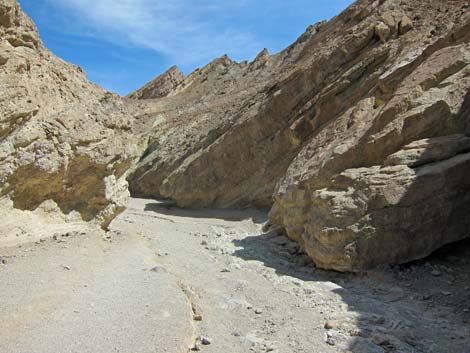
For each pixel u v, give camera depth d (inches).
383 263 369.4
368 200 382.0
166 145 1333.7
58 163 391.2
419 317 276.1
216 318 268.7
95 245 399.2
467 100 416.2
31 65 382.3
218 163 940.6
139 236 525.3
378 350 221.5
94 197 449.1
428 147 396.8
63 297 257.1
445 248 391.9
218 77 2047.2
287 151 847.7
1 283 262.7
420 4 785.6
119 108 493.0
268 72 1739.7
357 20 941.2
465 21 518.0
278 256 485.7
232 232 661.3
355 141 487.8
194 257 451.5
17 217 364.5
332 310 289.6
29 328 212.2
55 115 397.7
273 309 290.7
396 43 717.3
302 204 497.4
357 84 736.3
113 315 238.1
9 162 346.0
